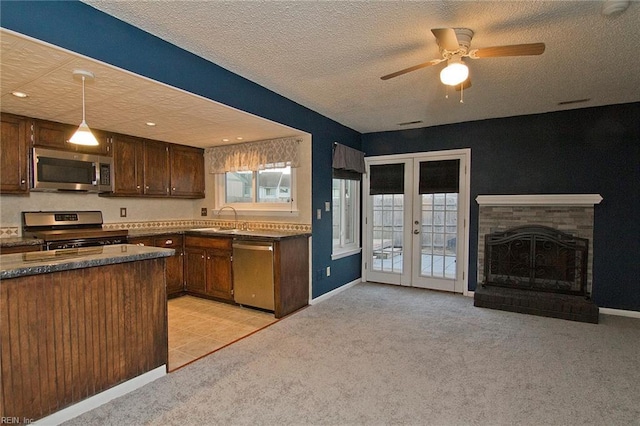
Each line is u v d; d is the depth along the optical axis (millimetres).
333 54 2564
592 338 3053
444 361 2621
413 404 2068
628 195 3662
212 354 2771
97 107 2900
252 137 4215
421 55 2586
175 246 4414
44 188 3391
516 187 4215
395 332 3223
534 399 2113
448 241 4707
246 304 3926
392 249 5148
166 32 2230
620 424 1871
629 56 2541
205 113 3068
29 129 3285
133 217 4543
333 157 4473
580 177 3877
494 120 4336
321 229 4309
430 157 4781
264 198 4602
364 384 2297
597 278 3809
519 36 2275
